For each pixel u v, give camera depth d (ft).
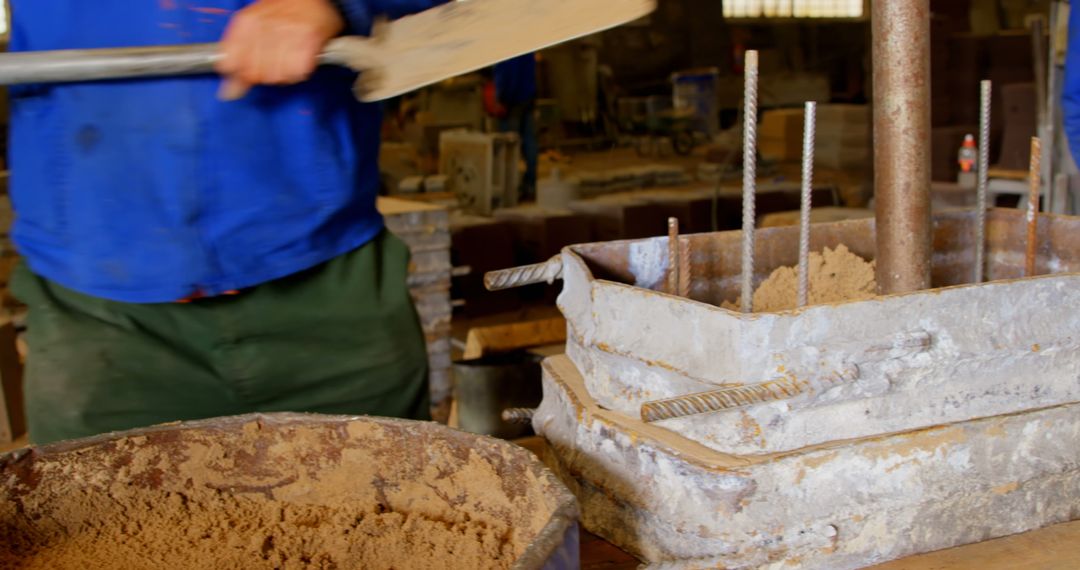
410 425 3.70
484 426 9.21
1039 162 4.90
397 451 3.76
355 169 4.80
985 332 3.84
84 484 3.73
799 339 3.57
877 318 3.67
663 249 4.75
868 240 5.26
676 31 47.96
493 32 3.69
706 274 4.89
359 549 3.51
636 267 4.70
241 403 4.89
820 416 3.68
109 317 4.62
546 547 2.73
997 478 3.90
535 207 19.93
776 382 3.51
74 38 4.46
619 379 4.00
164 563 3.52
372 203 5.10
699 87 39.45
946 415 3.84
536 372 9.26
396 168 24.64
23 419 8.66
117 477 3.77
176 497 3.84
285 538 3.63
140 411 4.77
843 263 5.05
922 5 4.23
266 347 4.82
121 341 4.64
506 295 17.48
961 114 23.15
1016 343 3.88
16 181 4.70
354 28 4.25
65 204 4.53
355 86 4.10
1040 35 13.19
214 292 4.58
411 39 3.85
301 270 4.76
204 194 4.45
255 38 3.88
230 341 4.75
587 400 4.17
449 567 3.37
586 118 41.83
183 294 4.54
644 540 3.82
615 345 3.96
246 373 4.82
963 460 3.84
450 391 10.95
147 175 4.42
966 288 3.79
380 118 5.09
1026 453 3.94
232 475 3.90
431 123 32.37
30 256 4.71
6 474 3.60
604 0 3.48
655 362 3.80
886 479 3.74
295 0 3.93
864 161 30.45
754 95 3.85
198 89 4.34
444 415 10.39
